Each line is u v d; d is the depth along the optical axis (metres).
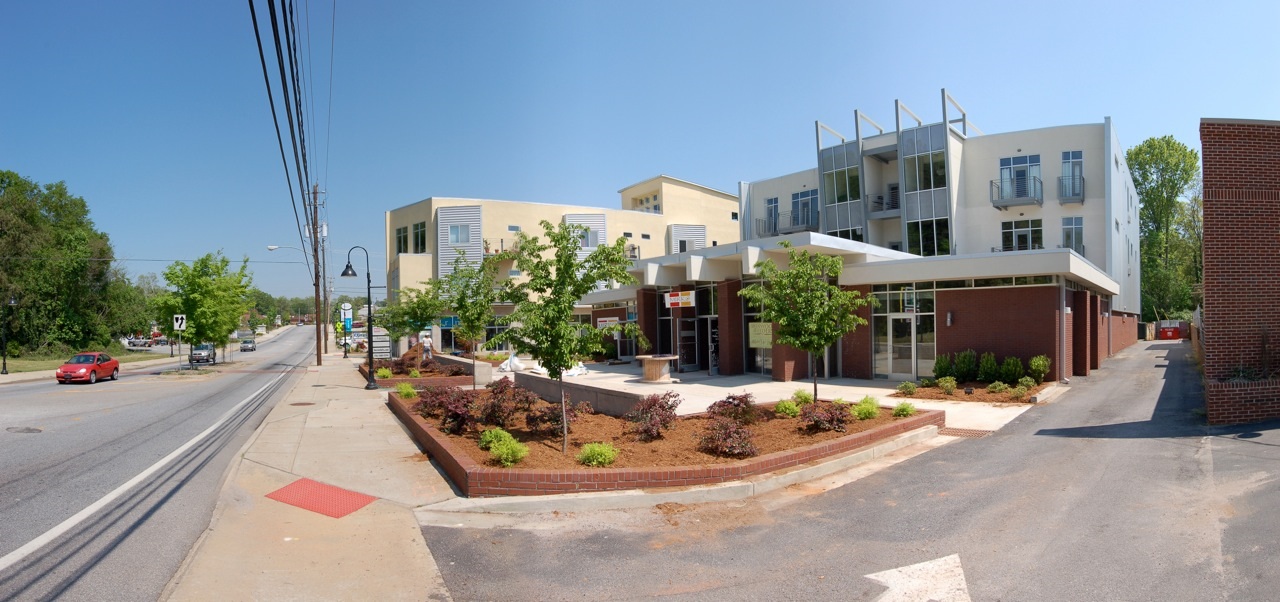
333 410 17.80
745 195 44.78
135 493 8.34
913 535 6.64
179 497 8.17
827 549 6.32
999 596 5.13
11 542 6.38
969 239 35.09
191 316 36.34
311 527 7.09
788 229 41.91
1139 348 39.66
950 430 12.48
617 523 7.24
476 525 7.18
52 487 8.62
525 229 48.97
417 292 30.42
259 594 5.28
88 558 5.98
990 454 10.27
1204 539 6.11
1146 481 8.22
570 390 18.53
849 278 21.34
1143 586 5.19
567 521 7.31
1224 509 6.94
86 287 53.09
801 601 5.16
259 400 20.80
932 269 19.30
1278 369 12.27
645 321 29.48
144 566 5.81
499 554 6.29
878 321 21.30
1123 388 17.61
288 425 14.62
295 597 5.24
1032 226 33.72
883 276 20.39
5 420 15.32
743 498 8.22
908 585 5.41
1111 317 32.81
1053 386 17.33
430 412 13.84
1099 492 7.85
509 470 8.27
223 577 5.62
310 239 29.27
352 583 5.56
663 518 7.41
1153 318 62.94
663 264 25.53
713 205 60.53
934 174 34.16
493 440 10.10
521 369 30.00
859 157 37.06
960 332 19.30
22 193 55.50
